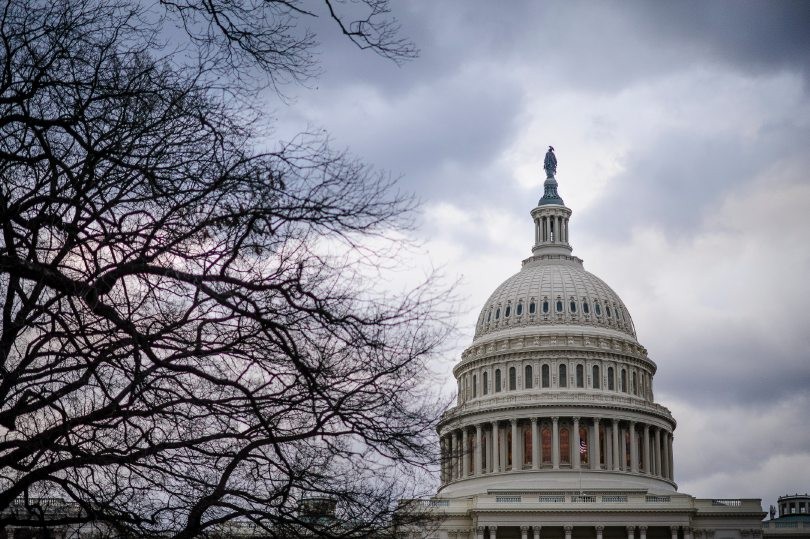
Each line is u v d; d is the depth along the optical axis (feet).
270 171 85.66
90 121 87.97
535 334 541.75
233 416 88.48
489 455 521.65
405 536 102.94
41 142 83.56
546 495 477.36
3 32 86.94
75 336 88.53
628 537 461.78
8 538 100.83
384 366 88.58
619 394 529.86
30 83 89.20
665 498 470.39
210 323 88.69
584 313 552.82
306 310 84.53
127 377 88.07
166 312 95.14
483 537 469.98
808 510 591.37
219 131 89.51
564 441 520.42
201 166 90.58
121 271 82.79
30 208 94.22
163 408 90.63
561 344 537.24
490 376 540.11
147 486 93.50
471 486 517.14
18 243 86.69
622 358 540.52
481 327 568.00
